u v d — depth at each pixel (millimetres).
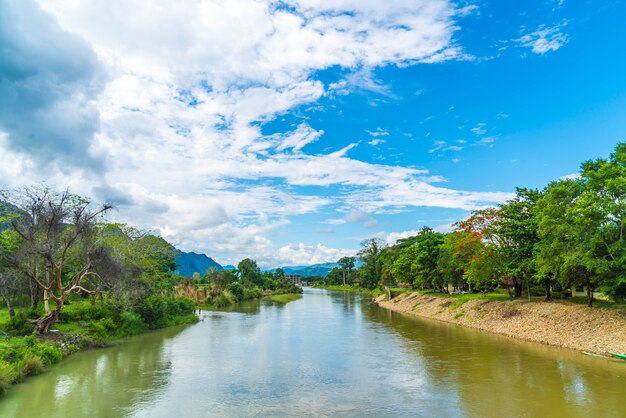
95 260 34938
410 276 80312
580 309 34750
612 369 23797
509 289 51312
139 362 28688
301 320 56375
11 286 35531
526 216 41969
